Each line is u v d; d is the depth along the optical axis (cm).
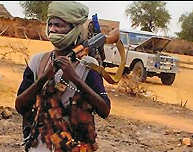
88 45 265
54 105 260
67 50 263
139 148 747
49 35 257
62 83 260
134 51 1855
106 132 831
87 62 262
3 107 898
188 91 1798
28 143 268
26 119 272
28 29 3581
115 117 991
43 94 262
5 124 769
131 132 867
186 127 1011
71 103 260
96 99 258
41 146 263
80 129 262
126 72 1881
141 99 1377
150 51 1955
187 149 778
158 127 955
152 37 1877
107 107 265
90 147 266
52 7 254
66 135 259
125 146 744
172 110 1241
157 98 1471
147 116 1092
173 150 766
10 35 3400
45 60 269
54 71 257
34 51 2502
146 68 1811
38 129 263
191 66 3328
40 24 3644
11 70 1568
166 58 1845
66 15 252
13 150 615
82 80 259
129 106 1215
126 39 1920
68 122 260
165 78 1911
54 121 260
